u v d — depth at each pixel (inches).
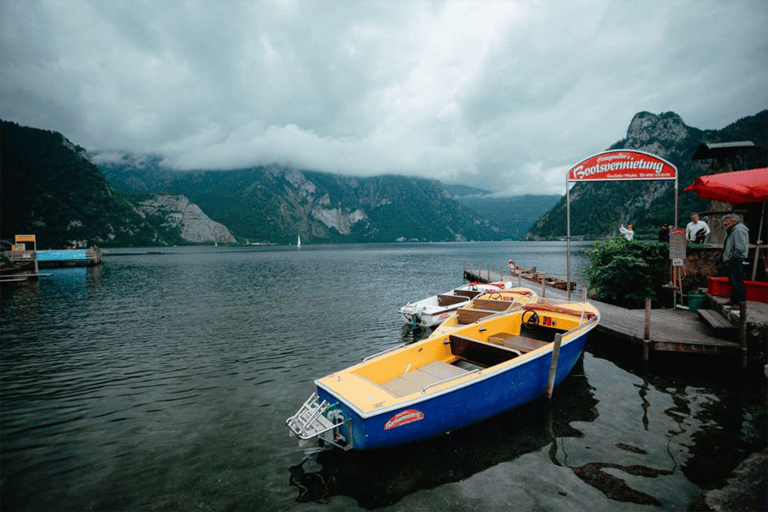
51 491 243.1
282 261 3282.5
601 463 254.2
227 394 400.2
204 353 552.1
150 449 292.0
